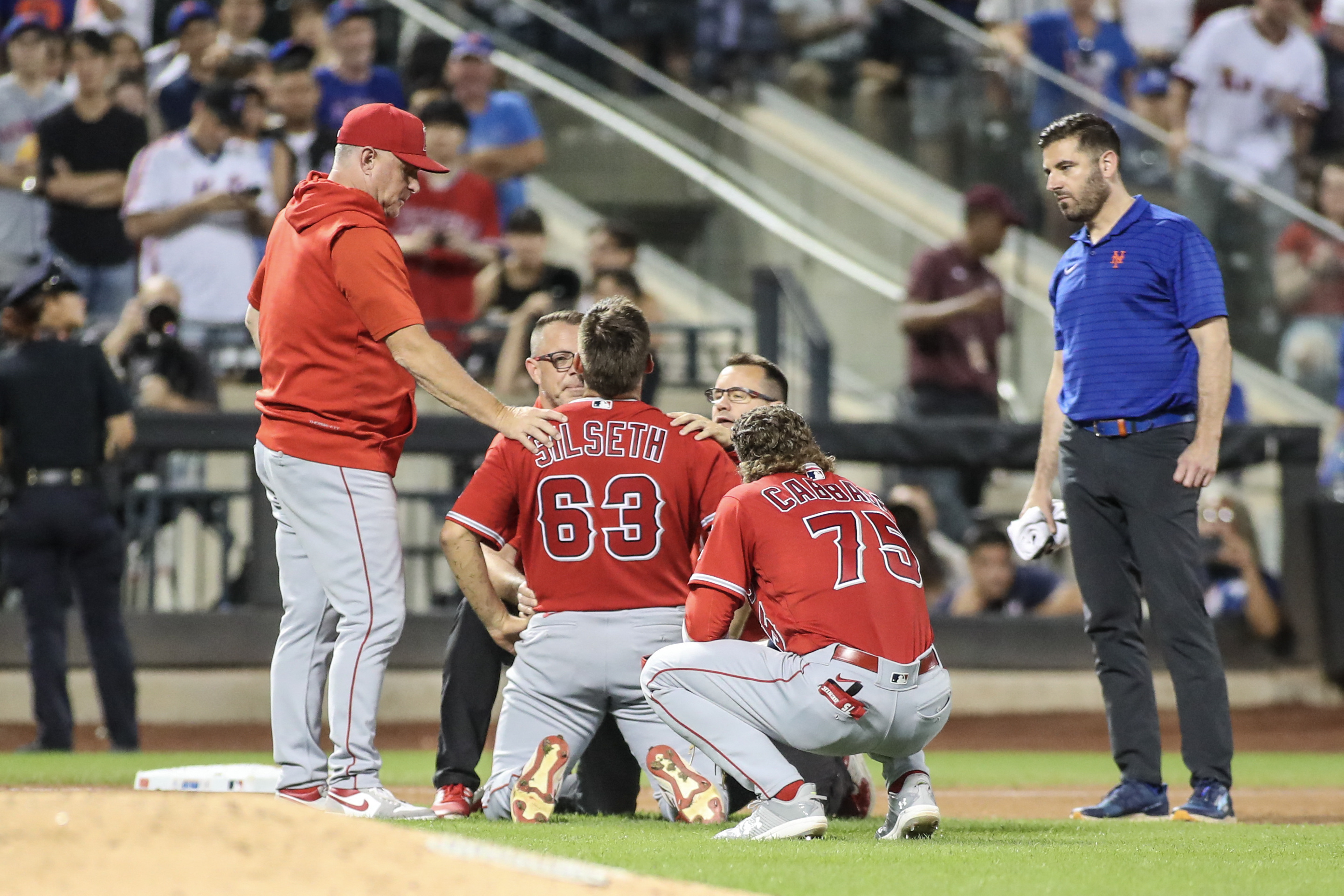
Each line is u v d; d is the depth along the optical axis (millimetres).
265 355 15828
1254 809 20031
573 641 16422
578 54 50844
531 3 51406
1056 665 35594
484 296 39031
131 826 10031
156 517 33625
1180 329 18453
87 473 27781
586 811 18109
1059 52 50844
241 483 35781
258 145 39781
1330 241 43938
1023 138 45594
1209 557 36750
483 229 41219
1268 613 36312
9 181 39656
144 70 44531
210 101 39094
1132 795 18219
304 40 47469
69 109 39812
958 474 39781
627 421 16594
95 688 32906
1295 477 36438
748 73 50281
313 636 15914
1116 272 18562
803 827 14062
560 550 16422
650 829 15156
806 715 14078
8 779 21156
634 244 40156
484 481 16656
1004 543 36375
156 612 32719
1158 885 11141
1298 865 12477
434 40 45781
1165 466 18328
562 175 48281
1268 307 43719
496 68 47531
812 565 14273
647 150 48031
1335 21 53375
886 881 11109
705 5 50719
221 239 38844
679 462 16531
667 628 16516
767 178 47781
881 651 14016
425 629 33625
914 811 14469
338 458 15445
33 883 9195
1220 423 18031
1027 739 32219
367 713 15633
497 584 17625
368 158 15703
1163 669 35562
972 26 51875
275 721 15773
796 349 41469
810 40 49906
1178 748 31078
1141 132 44406
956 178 46875
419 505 35250
